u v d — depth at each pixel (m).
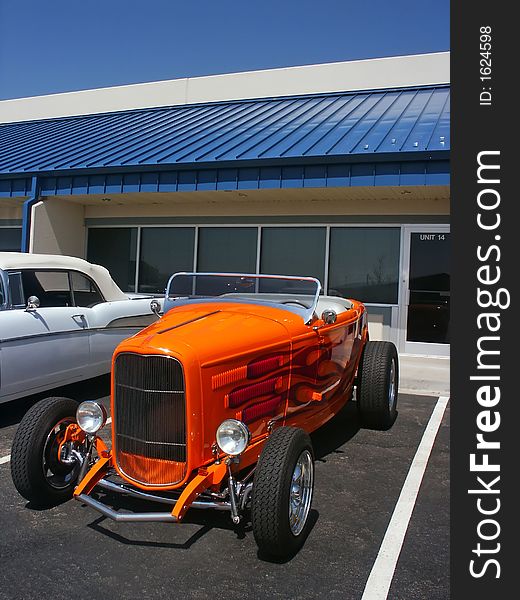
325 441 5.62
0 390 5.71
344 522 3.89
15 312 5.95
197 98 17.12
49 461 4.01
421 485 4.52
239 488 3.48
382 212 10.59
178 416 3.54
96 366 6.86
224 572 3.28
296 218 11.17
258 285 5.04
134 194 11.24
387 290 10.60
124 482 3.93
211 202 11.86
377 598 3.05
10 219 13.67
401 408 6.93
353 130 10.69
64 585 3.13
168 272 12.34
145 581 3.18
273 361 4.10
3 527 3.78
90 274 7.03
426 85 14.76
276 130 11.70
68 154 12.46
